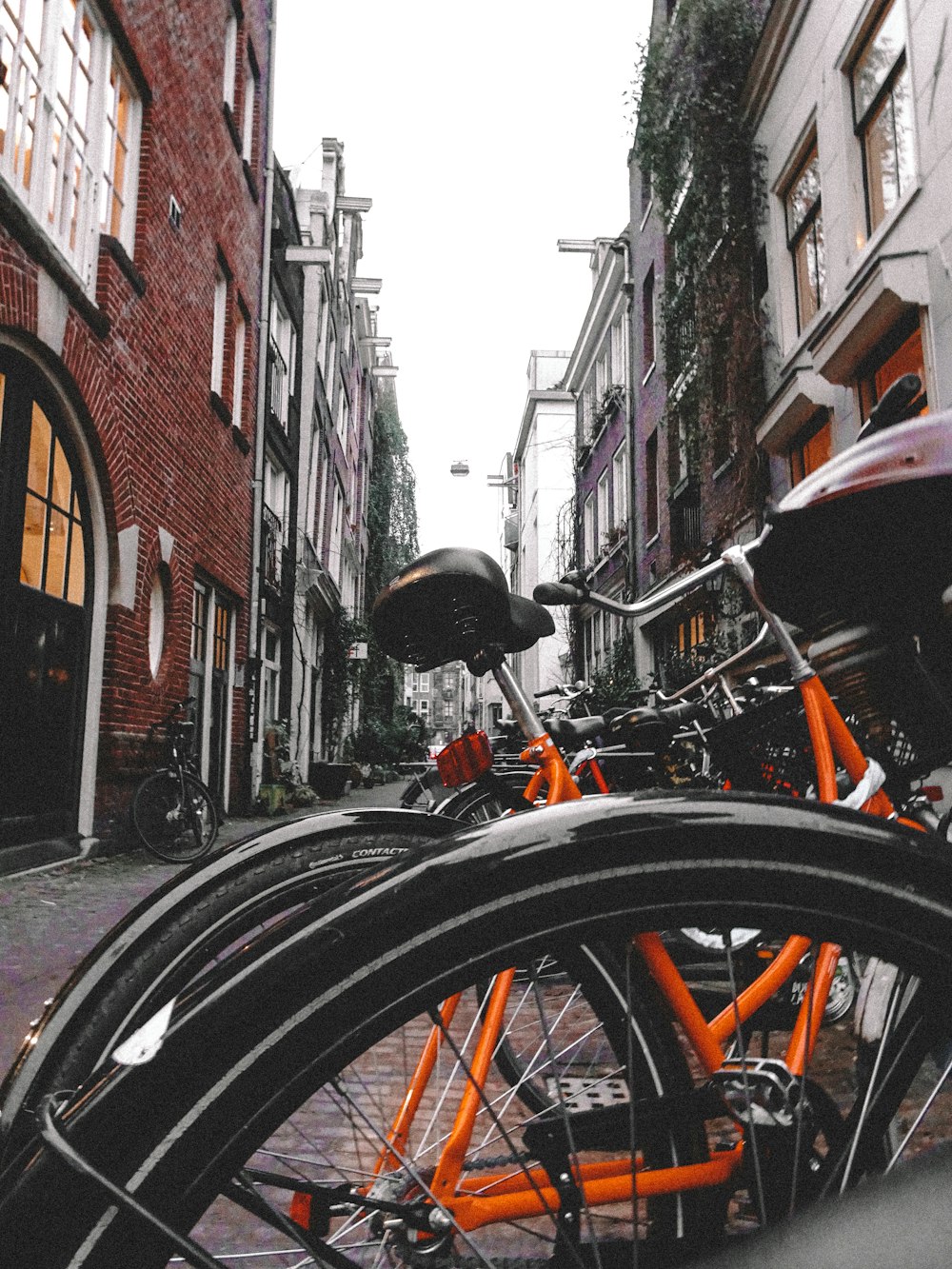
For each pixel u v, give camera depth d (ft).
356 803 54.39
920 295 22.24
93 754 24.54
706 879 2.55
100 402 23.85
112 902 17.62
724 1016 3.97
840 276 28.14
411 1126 4.02
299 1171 3.59
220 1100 2.29
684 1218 3.41
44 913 16.14
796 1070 3.63
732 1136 3.67
